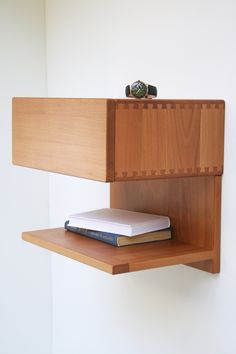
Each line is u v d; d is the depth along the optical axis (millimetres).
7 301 2244
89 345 2084
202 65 1474
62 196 2191
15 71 2166
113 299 1925
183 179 1487
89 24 1930
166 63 1600
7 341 2264
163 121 1291
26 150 1547
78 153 1312
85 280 2086
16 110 1594
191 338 1570
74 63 2031
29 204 2246
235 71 1373
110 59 1838
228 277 1425
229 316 1432
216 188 1410
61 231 1624
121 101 1229
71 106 1329
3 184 2188
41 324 2322
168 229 1515
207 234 1431
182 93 1550
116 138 1229
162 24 1603
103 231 1473
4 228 2207
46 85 2227
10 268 2234
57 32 2121
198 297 1533
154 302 1718
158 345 1711
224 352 1454
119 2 1773
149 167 1280
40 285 2303
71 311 2191
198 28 1479
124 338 1877
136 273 1795
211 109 1373
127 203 1689
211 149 1383
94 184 1988
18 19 2154
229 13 1380
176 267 1613
